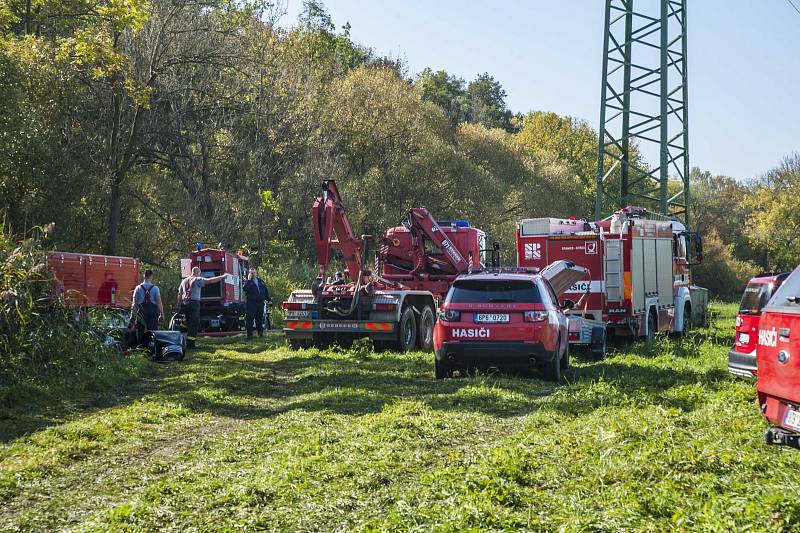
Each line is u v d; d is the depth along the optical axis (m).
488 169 68.75
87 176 29.92
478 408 10.55
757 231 81.62
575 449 7.48
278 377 14.97
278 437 8.73
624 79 39.06
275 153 42.47
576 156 92.69
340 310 19.56
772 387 6.93
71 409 11.02
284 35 48.31
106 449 8.56
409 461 7.46
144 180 37.88
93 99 32.34
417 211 24.02
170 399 11.64
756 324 11.16
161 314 18.19
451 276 24.16
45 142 27.48
